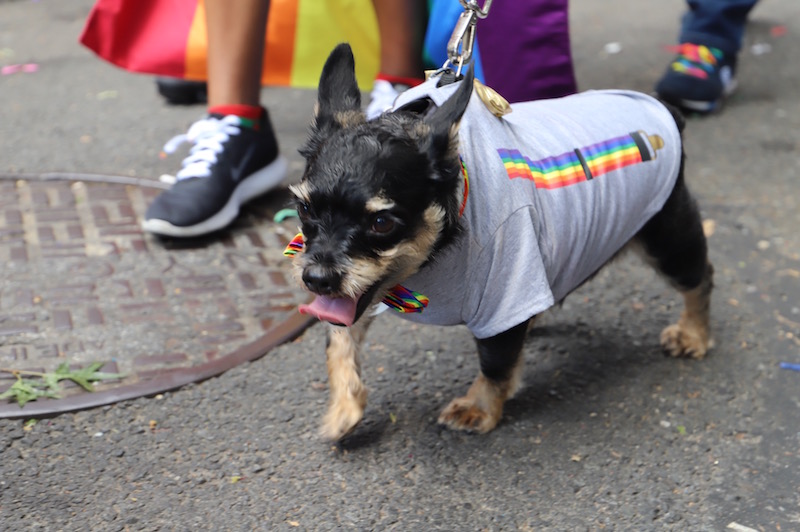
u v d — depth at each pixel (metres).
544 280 2.47
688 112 5.72
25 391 2.83
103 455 2.63
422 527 2.42
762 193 4.63
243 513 2.44
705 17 5.57
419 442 2.78
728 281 3.82
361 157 2.19
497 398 2.80
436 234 2.29
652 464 2.71
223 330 3.30
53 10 7.88
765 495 2.58
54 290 3.46
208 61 4.19
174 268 3.70
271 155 4.32
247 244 3.96
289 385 3.01
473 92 2.52
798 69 6.56
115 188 4.39
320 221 2.23
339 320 2.25
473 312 2.51
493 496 2.56
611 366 3.24
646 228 2.99
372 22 4.81
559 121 2.72
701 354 3.28
